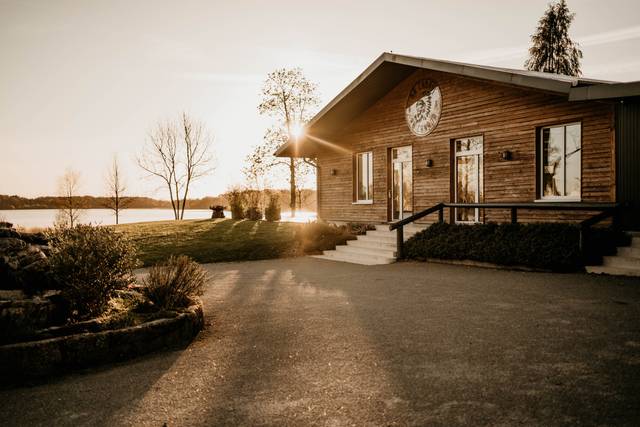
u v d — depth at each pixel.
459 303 6.98
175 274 6.61
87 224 6.35
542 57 35.44
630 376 3.93
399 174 16.55
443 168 14.58
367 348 5.04
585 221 9.13
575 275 8.84
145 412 3.71
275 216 24.27
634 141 10.08
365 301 7.49
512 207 11.25
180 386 4.23
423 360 4.57
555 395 3.63
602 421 3.21
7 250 5.95
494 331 5.41
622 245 9.58
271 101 31.16
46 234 6.61
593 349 4.62
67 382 4.45
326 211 19.70
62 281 5.68
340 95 16.23
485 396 3.68
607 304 6.44
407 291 8.17
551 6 35.75
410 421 3.34
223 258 14.45
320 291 8.62
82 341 4.84
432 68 13.09
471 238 11.50
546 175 12.10
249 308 7.39
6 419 3.69
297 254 15.27
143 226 22.02
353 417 3.45
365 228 16.50
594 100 9.83
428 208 14.03
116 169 42.28
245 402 3.81
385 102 16.75
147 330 5.26
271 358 4.89
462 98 13.99
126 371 4.69
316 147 20.22
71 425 3.54
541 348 4.73
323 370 4.45
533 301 6.83
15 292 5.57
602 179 10.70
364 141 17.67
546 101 11.85
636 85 9.02
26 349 4.59
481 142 13.62
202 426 3.43
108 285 5.90
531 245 9.95
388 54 14.39
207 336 5.89
